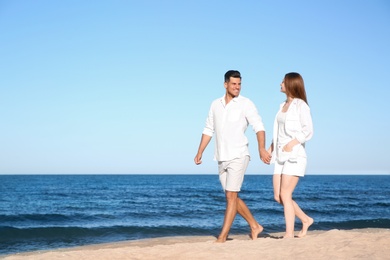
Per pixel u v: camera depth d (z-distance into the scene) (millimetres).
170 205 27891
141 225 14477
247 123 6004
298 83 5898
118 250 5500
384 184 84438
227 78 5926
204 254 4961
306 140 5797
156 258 4996
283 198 5906
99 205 28547
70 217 19312
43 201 33031
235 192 5988
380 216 20578
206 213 20141
